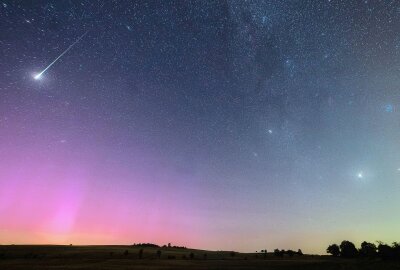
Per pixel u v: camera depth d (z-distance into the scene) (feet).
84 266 172.35
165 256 263.29
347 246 263.90
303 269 157.48
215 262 211.61
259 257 275.18
